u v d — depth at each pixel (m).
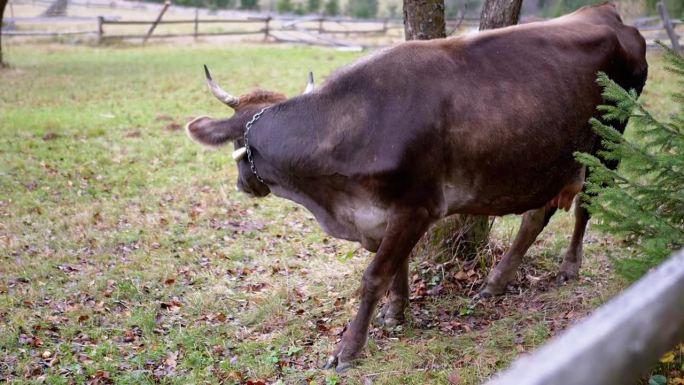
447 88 4.81
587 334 1.49
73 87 16.42
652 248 3.72
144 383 5.02
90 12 34.34
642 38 5.97
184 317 6.10
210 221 8.37
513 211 5.32
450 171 4.91
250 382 4.91
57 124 12.45
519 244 5.87
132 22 25.98
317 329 5.66
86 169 10.17
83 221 8.28
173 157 10.84
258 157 5.38
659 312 1.62
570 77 5.17
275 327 5.79
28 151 10.93
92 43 25.41
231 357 5.37
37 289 6.61
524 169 5.03
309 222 8.35
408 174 4.71
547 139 5.03
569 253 6.07
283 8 37.59
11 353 5.53
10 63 20.00
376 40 27.23
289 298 6.25
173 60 21.11
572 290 5.66
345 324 5.66
